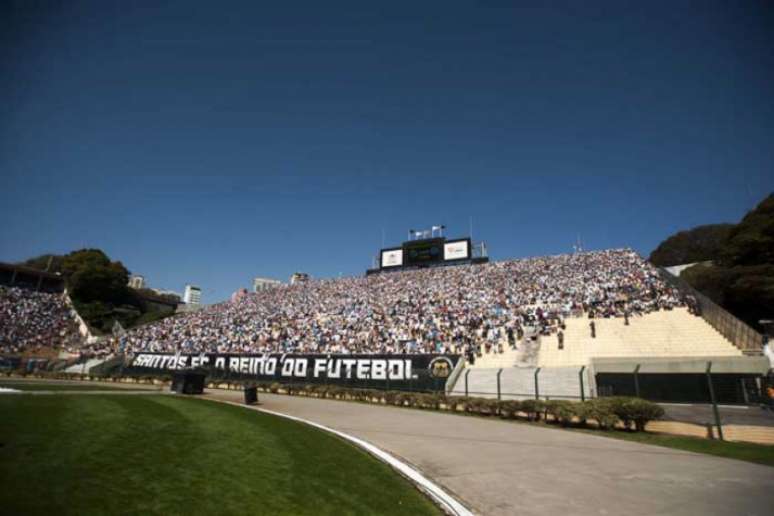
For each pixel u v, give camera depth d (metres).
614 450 12.12
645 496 7.81
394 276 61.94
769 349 23.98
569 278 44.84
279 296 64.25
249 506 6.46
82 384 33.97
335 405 23.88
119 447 9.45
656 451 12.02
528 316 36.00
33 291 68.44
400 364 32.22
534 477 9.12
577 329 32.56
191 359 44.34
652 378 25.31
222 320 55.91
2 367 47.12
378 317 45.03
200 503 6.41
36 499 5.95
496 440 13.59
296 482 7.84
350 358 34.69
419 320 41.38
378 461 10.23
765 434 13.59
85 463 7.95
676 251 68.12
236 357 41.47
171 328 56.25
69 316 65.44
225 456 9.36
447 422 17.70
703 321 30.25
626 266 44.97
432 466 10.01
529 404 18.28
